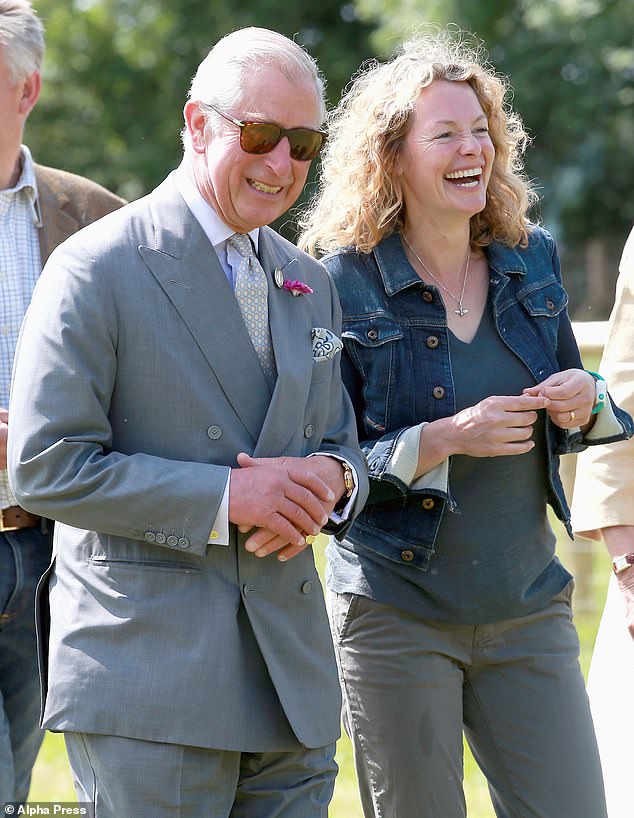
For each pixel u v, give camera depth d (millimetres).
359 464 8727
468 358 9672
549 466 9672
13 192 10023
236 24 69062
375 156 9648
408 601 9406
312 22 67875
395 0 54281
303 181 8352
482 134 9602
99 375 7875
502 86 9898
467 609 9406
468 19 53594
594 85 54000
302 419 8422
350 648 9625
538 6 52562
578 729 9469
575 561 17062
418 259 9852
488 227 10031
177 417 8000
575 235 60531
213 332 8102
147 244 8094
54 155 72188
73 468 7742
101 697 7781
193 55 70938
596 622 16969
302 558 8414
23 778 10422
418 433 9258
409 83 9500
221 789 8008
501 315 9766
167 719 7730
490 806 13375
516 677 9531
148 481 7746
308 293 8797
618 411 9852
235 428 8148
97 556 8055
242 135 7961
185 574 7953
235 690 7914
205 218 8312
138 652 7828
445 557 9445
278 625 8172
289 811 8266
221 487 7809
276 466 7973
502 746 9555
